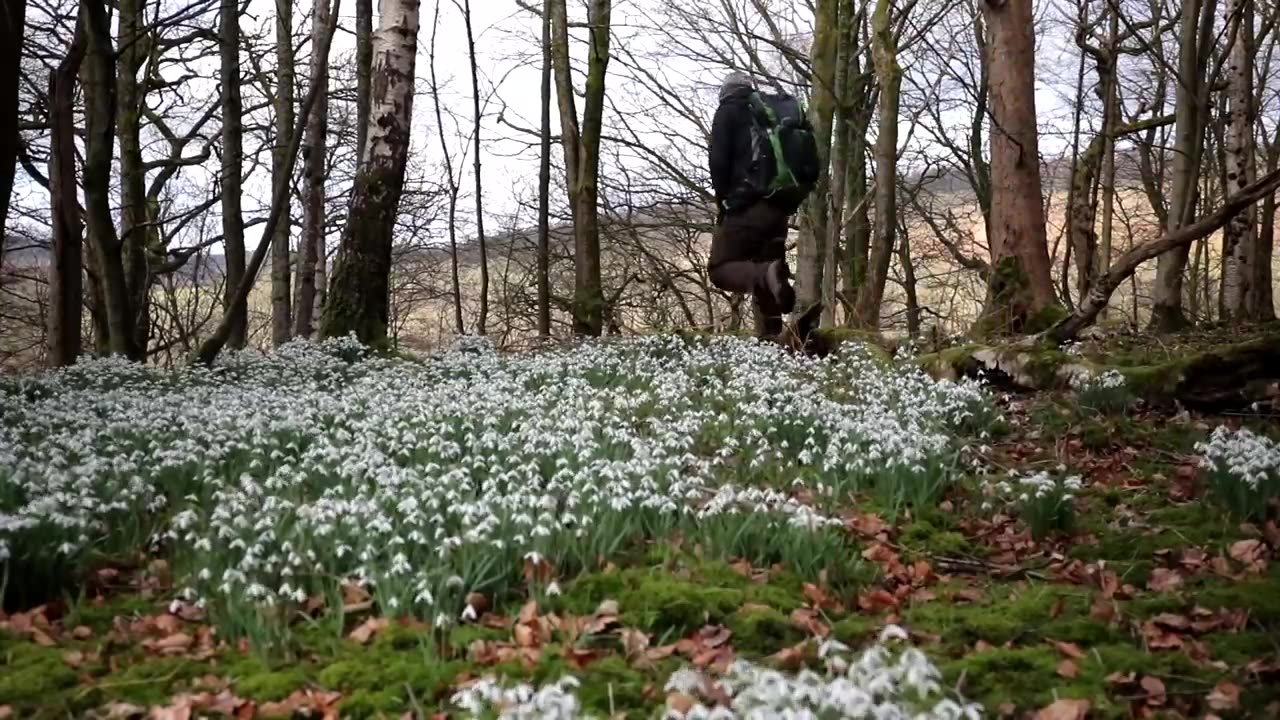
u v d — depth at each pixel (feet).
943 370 23.94
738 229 25.82
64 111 26.30
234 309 25.64
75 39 26.30
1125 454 18.40
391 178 28.07
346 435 16.63
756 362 24.14
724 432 18.65
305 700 9.29
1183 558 13.52
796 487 16.17
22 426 17.67
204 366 24.34
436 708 9.25
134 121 36.17
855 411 19.12
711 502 13.41
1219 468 15.28
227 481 15.42
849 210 47.47
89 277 38.42
